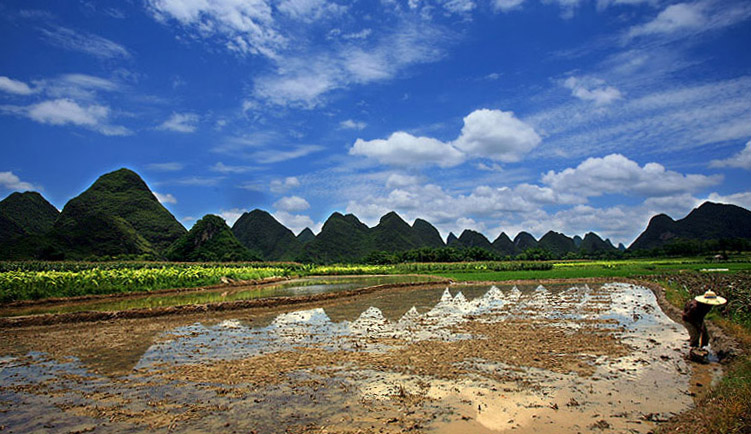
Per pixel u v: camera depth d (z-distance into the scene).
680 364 10.16
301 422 6.96
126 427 6.84
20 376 9.68
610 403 7.68
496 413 7.26
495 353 11.32
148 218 110.12
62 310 19.64
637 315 17.88
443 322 16.61
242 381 9.12
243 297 25.56
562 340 12.90
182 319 17.81
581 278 37.25
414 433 6.51
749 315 12.83
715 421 5.98
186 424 6.93
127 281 27.12
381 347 12.25
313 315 18.83
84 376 9.64
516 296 25.72
